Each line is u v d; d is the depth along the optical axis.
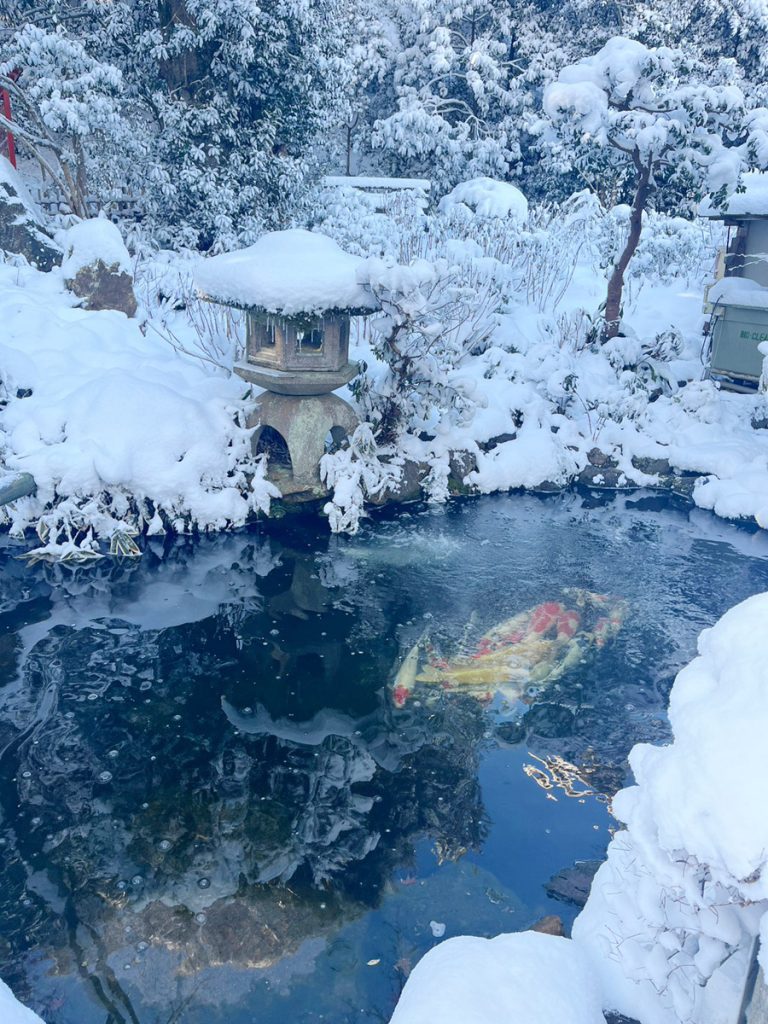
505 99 22.30
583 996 2.49
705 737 1.87
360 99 23.91
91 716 4.64
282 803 4.00
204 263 7.53
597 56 9.11
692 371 10.67
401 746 4.47
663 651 5.52
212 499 7.34
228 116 14.02
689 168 9.07
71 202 13.52
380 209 16.05
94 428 7.12
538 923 3.23
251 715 4.71
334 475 7.78
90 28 14.34
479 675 5.18
